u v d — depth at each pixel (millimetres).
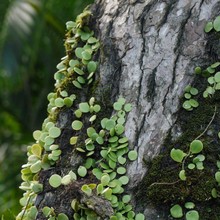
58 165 1547
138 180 1498
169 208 1477
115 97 1553
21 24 2633
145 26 1562
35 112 3020
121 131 1522
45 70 2893
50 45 2828
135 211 1487
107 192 1479
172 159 1491
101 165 1512
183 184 1470
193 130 1502
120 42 1571
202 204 1473
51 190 1531
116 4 1603
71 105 1573
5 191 2797
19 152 3014
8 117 3238
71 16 2715
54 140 1564
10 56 2641
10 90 3082
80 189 1479
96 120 1546
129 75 1551
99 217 1469
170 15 1556
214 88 1516
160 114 1519
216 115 1508
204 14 1546
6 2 2670
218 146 1492
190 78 1526
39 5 2662
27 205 1562
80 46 1616
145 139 1514
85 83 1584
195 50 1534
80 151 1530
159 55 1544
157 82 1534
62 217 1498
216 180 1469
